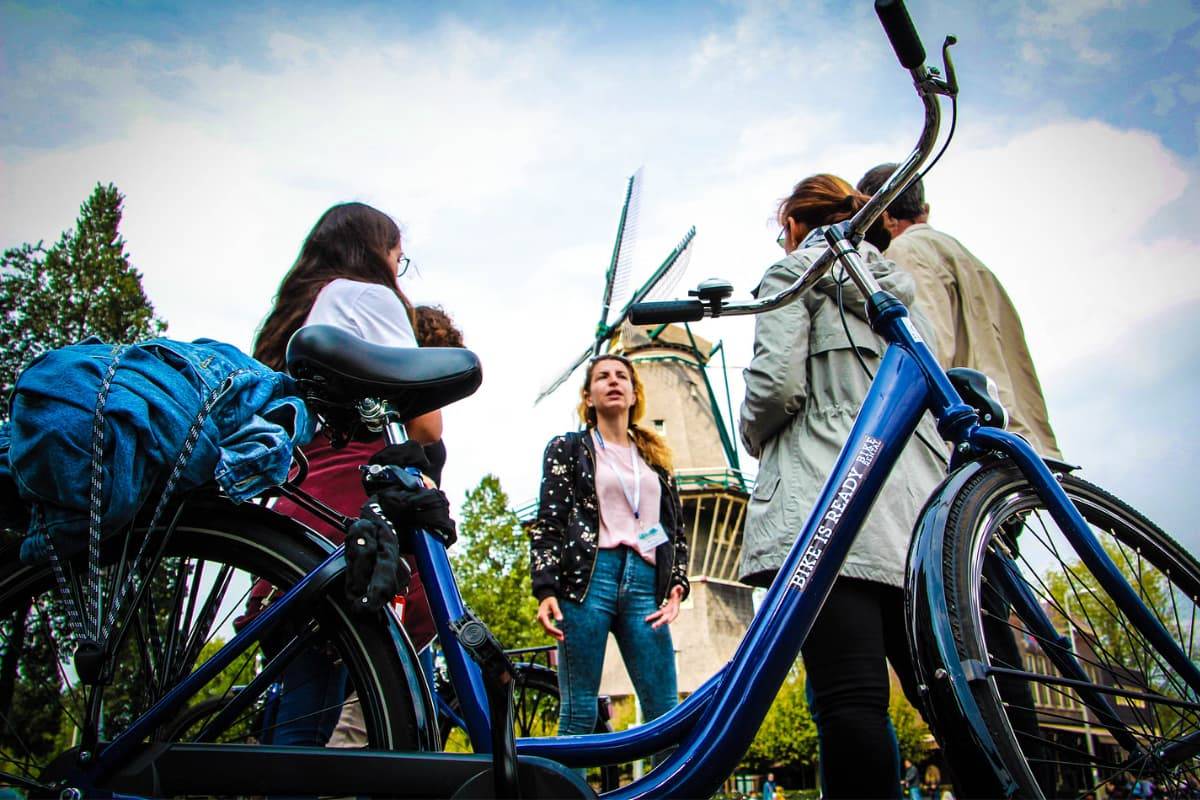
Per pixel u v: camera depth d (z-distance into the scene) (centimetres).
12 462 150
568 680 318
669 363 3005
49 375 154
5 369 1370
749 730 153
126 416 150
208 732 151
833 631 195
